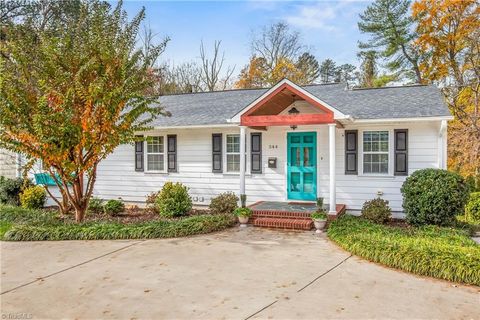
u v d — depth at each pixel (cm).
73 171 1026
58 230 934
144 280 613
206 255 760
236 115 1110
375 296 535
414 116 1043
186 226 966
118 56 1000
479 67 1905
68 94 920
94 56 970
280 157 1266
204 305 508
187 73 3581
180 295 546
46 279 627
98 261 727
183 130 1388
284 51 3725
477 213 1149
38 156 976
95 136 980
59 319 473
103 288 580
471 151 1686
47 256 767
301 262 703
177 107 1567
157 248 821
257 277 621
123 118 1041
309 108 1236
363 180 1159
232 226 1059
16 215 1136
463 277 589
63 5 2200
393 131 1123
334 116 1002
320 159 1219
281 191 1266
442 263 618
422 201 948
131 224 993
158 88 3212
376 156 1148
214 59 3641
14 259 748
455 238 811
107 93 946
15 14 2172
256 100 1079
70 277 635
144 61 1080
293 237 921
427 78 2541
